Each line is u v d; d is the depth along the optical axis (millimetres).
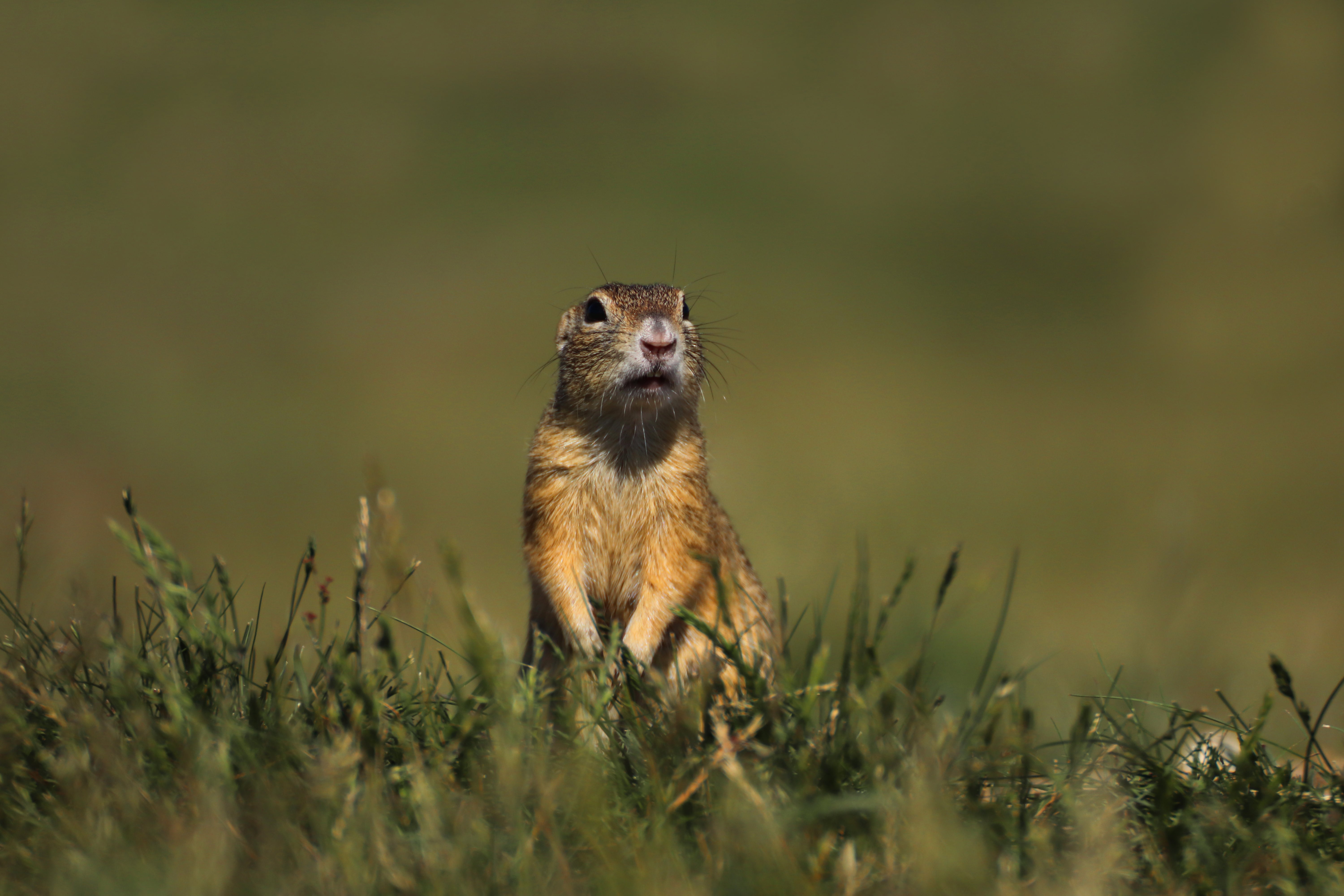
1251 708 8625
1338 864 5410
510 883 5031
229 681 6086
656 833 5320
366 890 4852
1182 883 5305
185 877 4641
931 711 6203
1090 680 9172
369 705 5652
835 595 12953
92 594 7230
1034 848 5293
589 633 8297
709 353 10117
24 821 5422
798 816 5223
